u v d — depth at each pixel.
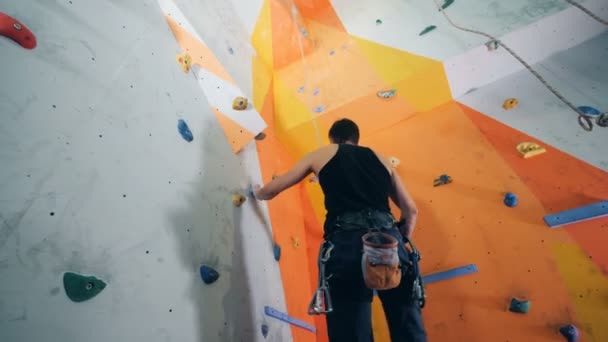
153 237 0.98
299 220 2.21
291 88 2.82
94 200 0.84
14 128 0.71
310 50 3.14
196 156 1.35
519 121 2.10
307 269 2.07
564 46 2.26
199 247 1.17
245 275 1.42
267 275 1.61
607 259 1.50
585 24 2.18
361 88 2.58
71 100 0.88
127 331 0.81
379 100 2.49
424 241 1.91
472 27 2.46
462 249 1.80
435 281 1.75
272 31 3.07
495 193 1.89
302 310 1.82
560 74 2.17
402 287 1.12
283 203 2.11
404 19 2.90
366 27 3.05
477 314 1.60
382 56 2.71
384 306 1.15
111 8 1.20
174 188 1.15
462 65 2.36
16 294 0.61
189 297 1.05
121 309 0.81
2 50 0.75
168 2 1.64
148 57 1.29
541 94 2.15
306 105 2.65
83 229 0.78
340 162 1.22
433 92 2.45
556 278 1.54
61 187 0.76
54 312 0.67
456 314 1.64
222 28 2.33
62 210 0.75
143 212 0.98
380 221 1.09
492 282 1.65
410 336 1.05
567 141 1.88
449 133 2.27
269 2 3.10
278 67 3.06
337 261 1.05
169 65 1.41
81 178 0.82
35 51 0.83
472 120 2.27
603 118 1.51
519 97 2.21
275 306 1.59
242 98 1.73
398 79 2.49
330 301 1.02
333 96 2.63
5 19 0.78
